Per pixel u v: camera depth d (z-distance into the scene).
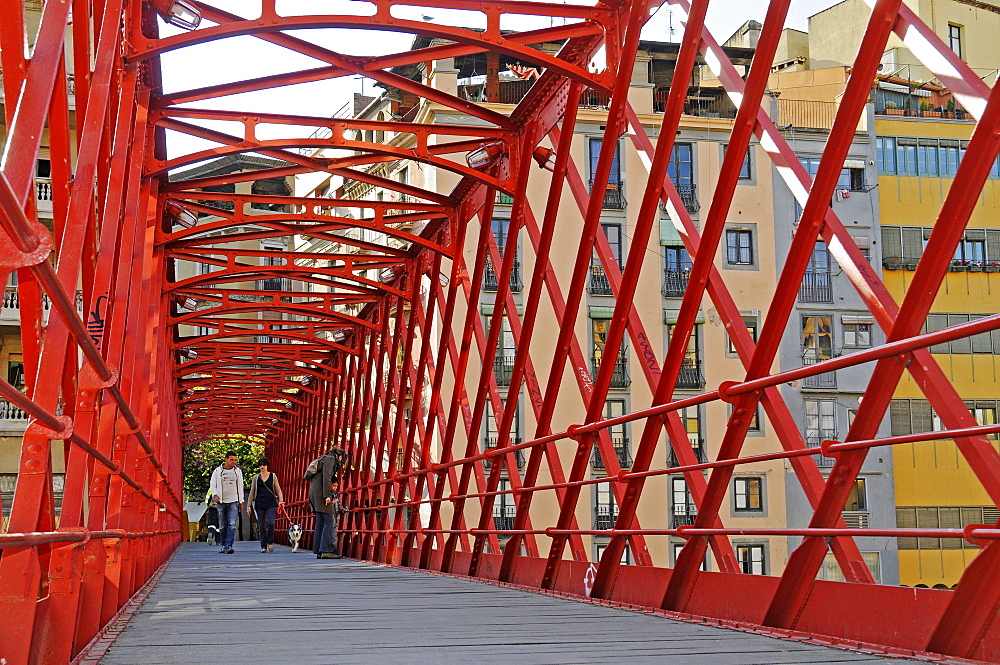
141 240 11.10
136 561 8.70
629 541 7.77
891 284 30.70
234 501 21.44
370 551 18.70
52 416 3.19
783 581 5.59
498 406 11.55
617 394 31.23
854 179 30.81
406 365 17.25
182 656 4.67
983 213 32.34
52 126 4.47
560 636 5.56
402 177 36.81
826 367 4.85
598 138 31.94
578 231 31.97
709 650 4.93
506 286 11.55
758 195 30.69
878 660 4.53
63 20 3.47
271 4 8.44
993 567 4.25
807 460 5.74
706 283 6.90
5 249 2.58
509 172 11.73
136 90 9.11
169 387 20.81
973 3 29.22
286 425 41.69
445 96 10.93
